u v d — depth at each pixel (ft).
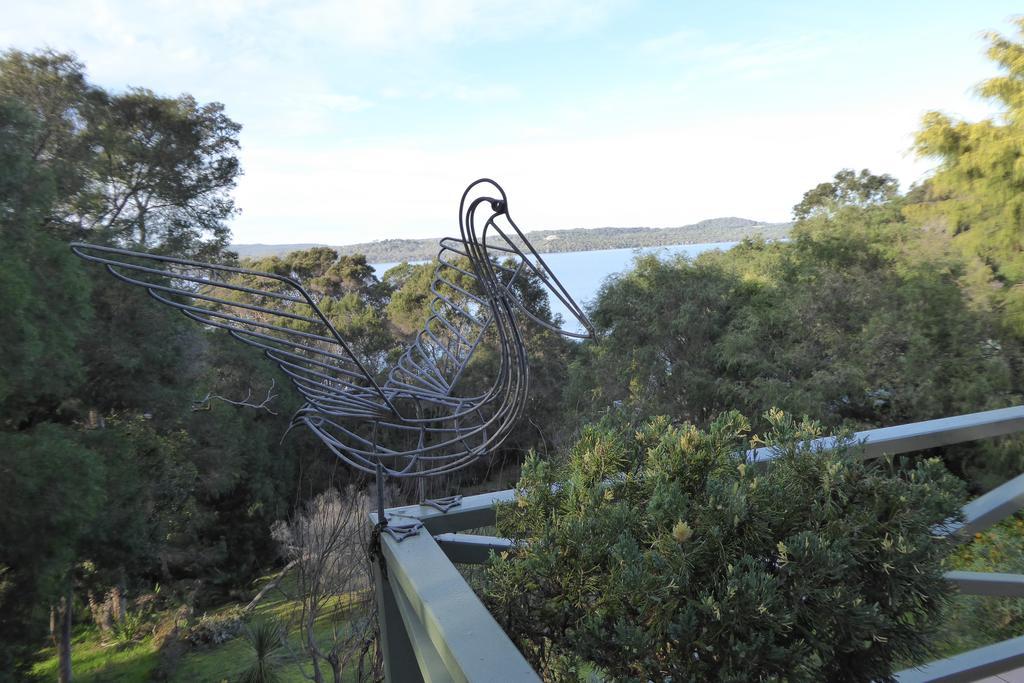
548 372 37.60
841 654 3.33
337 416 3.63
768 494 3.43
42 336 24.82
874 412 31.42
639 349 36.68
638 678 2.93
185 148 41.29
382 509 4.22
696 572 3.18
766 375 33.99
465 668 2.58
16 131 26.18
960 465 26.32
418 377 4.45
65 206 35.42
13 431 28.40
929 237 34.83
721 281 38.91
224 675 27.73
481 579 4.81
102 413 34.04
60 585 26.73
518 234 3.23
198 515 40.42
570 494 3.74
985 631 7.61
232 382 43.14
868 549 3.35
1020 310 29.86
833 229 37.27
